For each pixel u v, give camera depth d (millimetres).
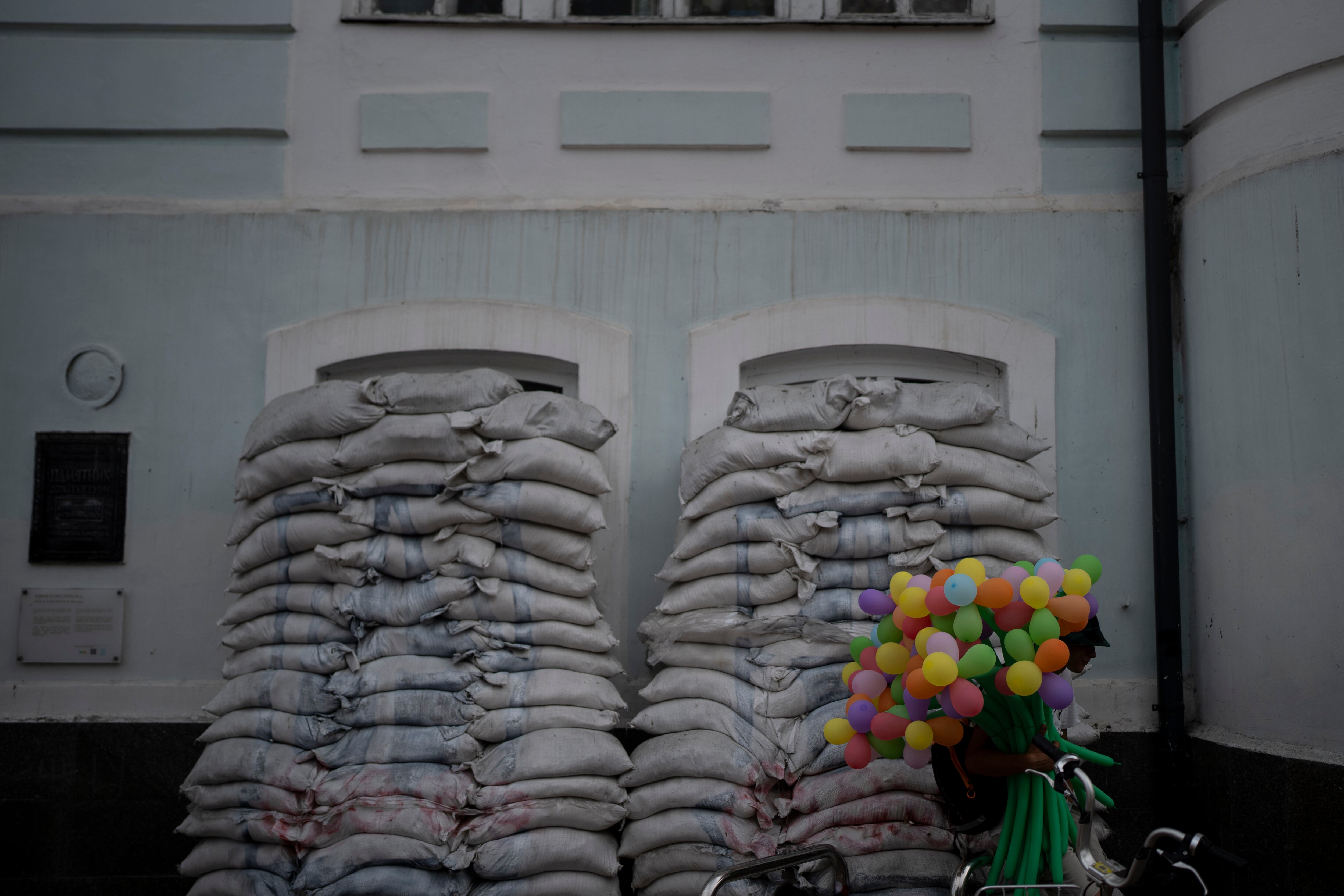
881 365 4648
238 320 4594
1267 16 4172
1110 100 4711
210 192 4668
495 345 4543
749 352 4535
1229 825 4023
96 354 4559
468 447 3656
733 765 3543
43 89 4645
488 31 4711
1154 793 4324
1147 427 4582
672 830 3604
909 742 2934
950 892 3285
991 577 3465
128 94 4656
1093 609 2914
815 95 4703
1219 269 4316
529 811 3490
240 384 4570
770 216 4629
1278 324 4027
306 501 3805
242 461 3994
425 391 3730
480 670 3637
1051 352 4570
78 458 4512
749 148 4684
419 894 3385
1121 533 4527
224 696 3830
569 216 4621
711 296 4594
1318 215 3926
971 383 4094
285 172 4672
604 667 3832
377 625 3711
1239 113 4309
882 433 3746
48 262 4594
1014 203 4680
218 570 4484
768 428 3791
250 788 3627
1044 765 2932
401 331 4555
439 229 4629
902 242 4629
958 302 4613
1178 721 4324
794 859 3066
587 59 4703
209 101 4660
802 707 3574
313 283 4609
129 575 4473
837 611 3697
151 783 4316
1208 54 4465
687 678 3785
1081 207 4672
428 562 3689
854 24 4711
